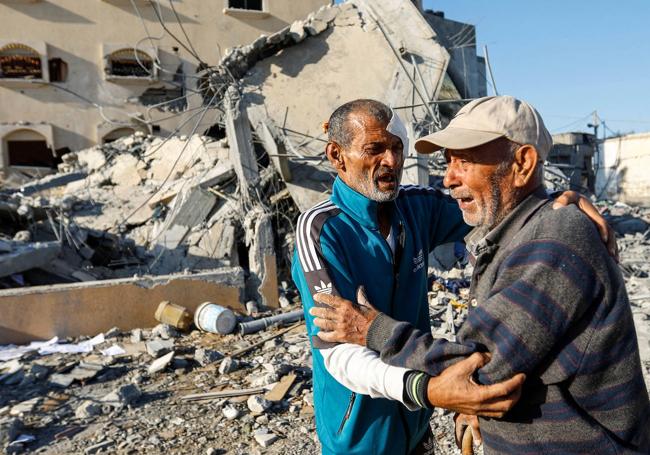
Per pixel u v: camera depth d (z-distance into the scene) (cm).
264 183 884
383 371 142
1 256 688
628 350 126
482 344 131
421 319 210
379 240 188
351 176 186
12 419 398
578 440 126
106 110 2077
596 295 123
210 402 440
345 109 186
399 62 989
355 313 154
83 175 1316
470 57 2112
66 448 373
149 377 499
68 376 488
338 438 184
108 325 630
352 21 1027
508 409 125
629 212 1664
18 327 591
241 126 852
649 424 132
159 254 857
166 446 372
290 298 793
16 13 1986
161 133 2105
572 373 125
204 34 2153
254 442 375
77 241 884
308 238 177
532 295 123
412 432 195
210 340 611
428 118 951
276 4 2220
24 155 2048
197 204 893
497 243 143
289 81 987
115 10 2073
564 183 1243
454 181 149
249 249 830
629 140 2816
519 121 138
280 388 450
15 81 1973
